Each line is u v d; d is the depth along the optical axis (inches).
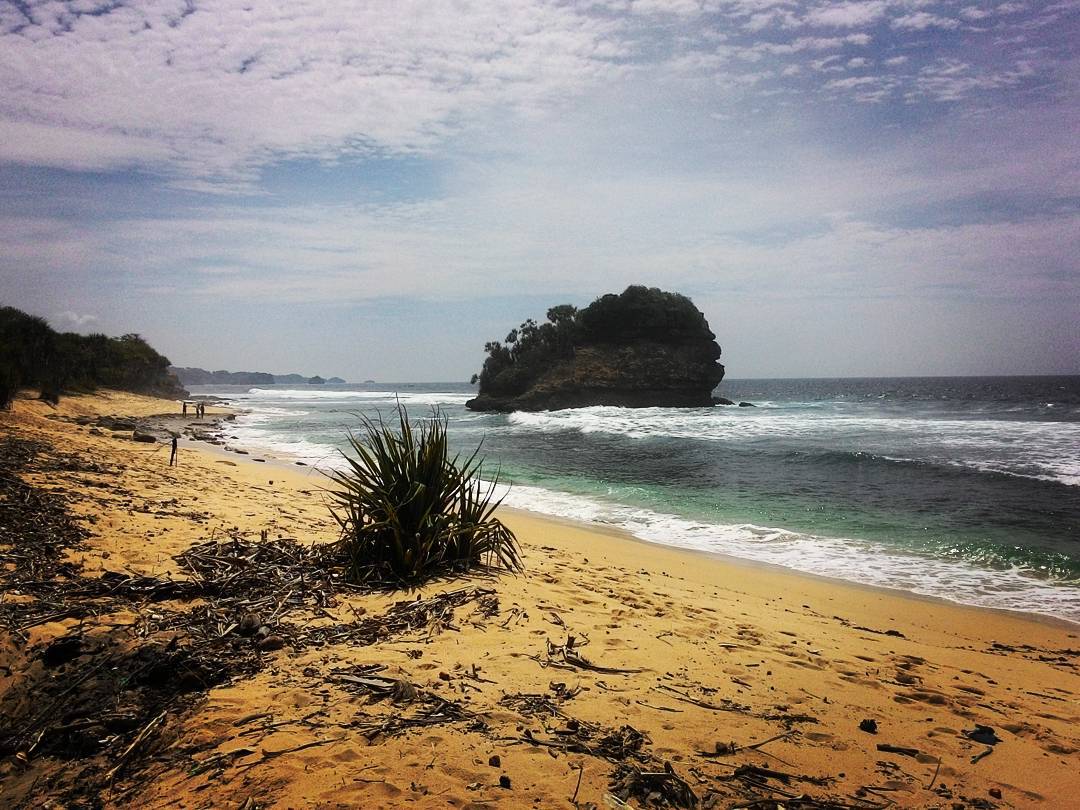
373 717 129.2
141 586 195.3
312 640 173.0
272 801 100.4
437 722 128.5
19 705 134.0
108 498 318.7
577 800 104.8
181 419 1587.1
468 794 104.6
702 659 181.3
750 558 385.1
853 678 177.5
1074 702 181.8
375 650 167.5
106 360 2682.1
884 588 327.9
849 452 824.9
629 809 102.9
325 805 99.6
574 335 2640.3
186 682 142.6
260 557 239.9
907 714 154.2
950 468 693.9
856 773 122.2
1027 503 533.6
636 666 170.4
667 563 357.4
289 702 134.6
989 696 178.2
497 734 125.5
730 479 693.3
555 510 538.3
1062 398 2400.3
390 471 260.7
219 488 437.7
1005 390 3575.3
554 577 272.4
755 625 230.8
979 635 259.8
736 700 152.9
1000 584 336.5
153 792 106.7
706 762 121.3
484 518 285.7
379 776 108.0
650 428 1342.3
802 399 2950.3
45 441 545.6
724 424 1350.9
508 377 2635.3
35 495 285.6
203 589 200.5
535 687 150.3
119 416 1467.8
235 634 169.6
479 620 198.1
